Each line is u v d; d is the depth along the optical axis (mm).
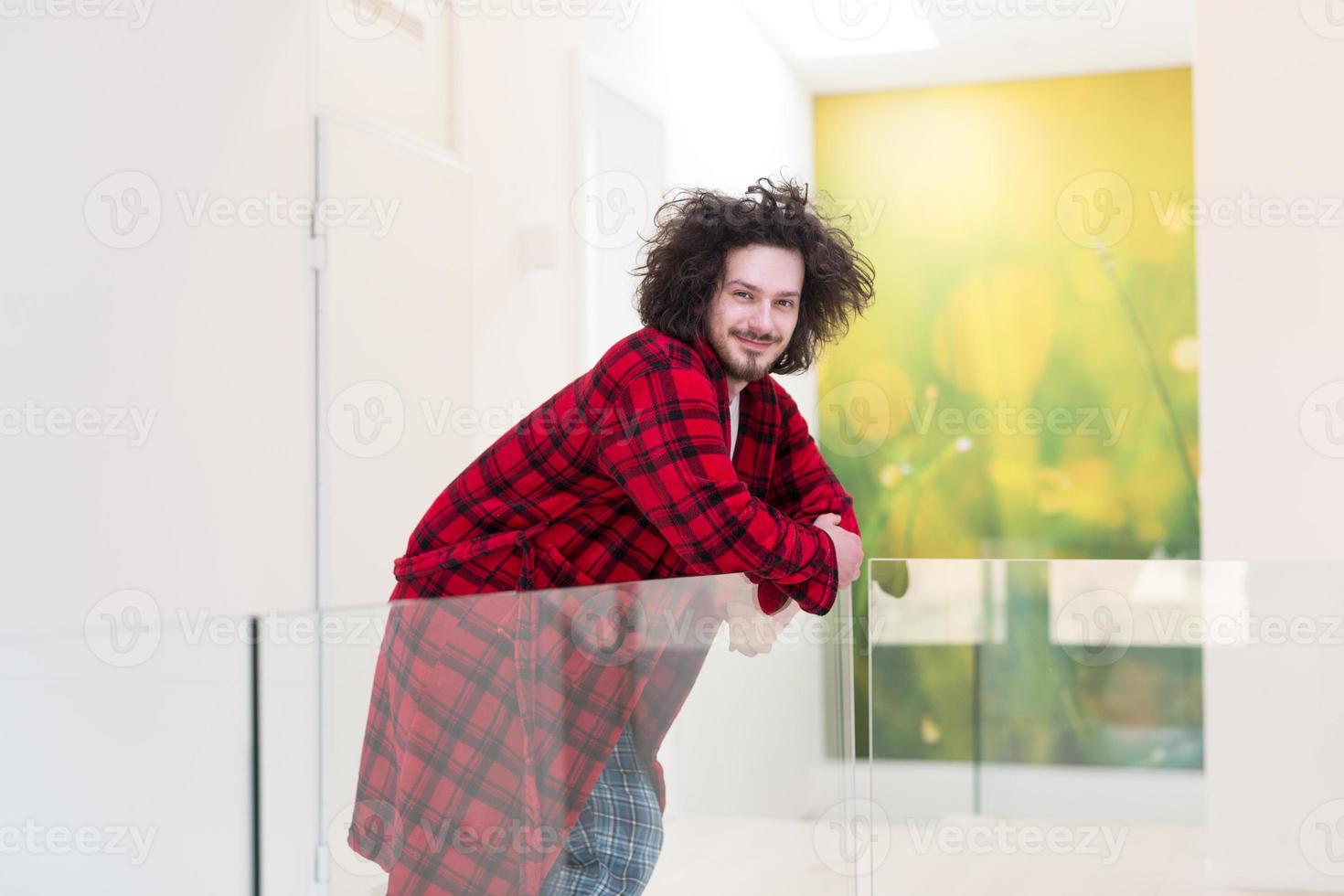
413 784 1147
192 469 2312
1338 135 3166
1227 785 1704
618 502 1596
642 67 3980
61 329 2078
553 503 1578
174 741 1024
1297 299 3189
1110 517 5574
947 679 1803
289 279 2535
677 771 1438
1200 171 3258
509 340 3273
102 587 2141
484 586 1582
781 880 1630
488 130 3197
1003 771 1781
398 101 2879
